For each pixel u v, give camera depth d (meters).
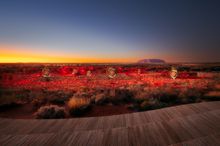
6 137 4.38
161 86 15.92
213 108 6.91
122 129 4.84
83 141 4.10
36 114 7.04
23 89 14.15
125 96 10.52
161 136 4.32
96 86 16.55
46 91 13.25
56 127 5.15
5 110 8.18
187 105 7.49
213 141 3.96
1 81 20.69
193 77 26.14
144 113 6.55
